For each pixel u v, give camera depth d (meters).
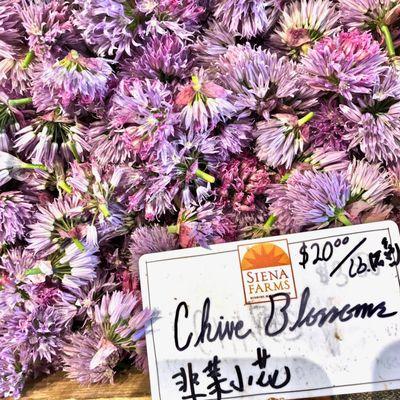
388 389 0.31
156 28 0.31
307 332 0.32
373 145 0.31
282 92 0.32
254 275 0.32
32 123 0.34
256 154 0.33
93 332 0.33
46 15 0.32
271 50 0.35
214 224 0.32
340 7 0.33
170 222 0.34
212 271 0.32
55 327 0.34
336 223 0.32
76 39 0.33
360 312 0.31
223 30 0.34
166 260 0.32
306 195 0.31
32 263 0.34
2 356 0.34
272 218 0.33
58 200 0.33
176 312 0.32
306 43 0.33
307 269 0.32
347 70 0.31
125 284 0.34
